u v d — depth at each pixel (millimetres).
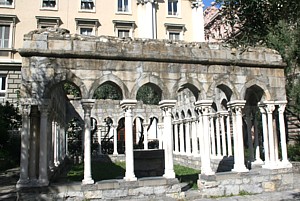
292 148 24844
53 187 12852
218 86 16844
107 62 14469
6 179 19562
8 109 26234
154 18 39906
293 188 16688
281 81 17516
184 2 42375
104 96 42625
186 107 28719
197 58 15695
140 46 15078
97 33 38094
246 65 16781
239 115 16406
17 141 25672
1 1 35250
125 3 39938
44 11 36500
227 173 15508
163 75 15234
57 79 13680
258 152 19562
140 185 13812
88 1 38500
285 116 26969
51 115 16062
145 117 35281
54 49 13805
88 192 13148
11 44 34156
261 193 15742
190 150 28484
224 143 23938
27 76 13414
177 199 14031
